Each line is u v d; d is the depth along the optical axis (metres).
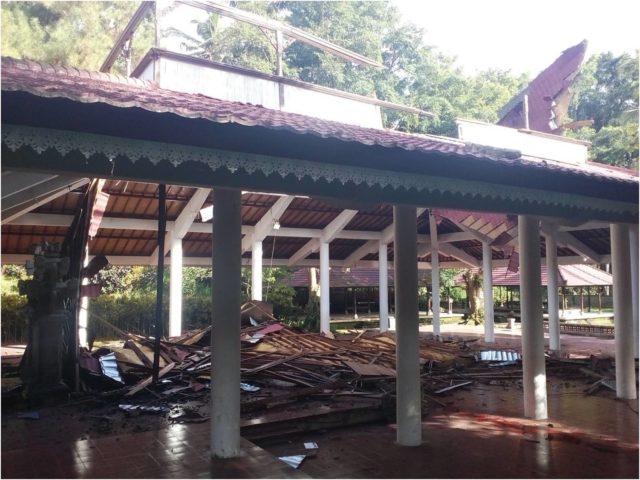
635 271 12.76
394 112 25.48
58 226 13.77
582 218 8.05
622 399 10.00
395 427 8.24
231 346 6.09
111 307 19.58
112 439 6.71
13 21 20.70
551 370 12.90
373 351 12.84
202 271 23.48
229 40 23.89
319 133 4.68
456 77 27.91
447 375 11.84
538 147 10.56
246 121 4.38
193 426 7.32
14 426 7.35
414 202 6.52
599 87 31.80
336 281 28.22
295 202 15.69
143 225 14.46
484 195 6.48
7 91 3.57
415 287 7.32
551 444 7.20
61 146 4.12
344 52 11.59
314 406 8.53
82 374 9.48
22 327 17.77
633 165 27.03
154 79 9.45
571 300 33.78
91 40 21.88
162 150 4.52
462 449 7.00
